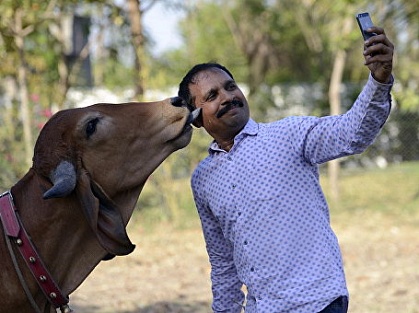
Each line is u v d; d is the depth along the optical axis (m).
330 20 23.38
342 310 3.37
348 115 3.24
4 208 3.29
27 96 12.25
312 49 24.66
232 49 24.72
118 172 3.26
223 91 3.58
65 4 13.42
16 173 12.02
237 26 26.56
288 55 26.52
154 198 12.73
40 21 13.16
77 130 3.21
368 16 3.09
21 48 12.65
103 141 3.23
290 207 3.41
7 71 14.07
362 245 10.39
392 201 14.38
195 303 7.63
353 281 8.37
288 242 3.39
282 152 3.45
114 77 15.41
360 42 14.74
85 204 3.19
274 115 19.75
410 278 8.40
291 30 25.36
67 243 3.29
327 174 18.36
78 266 3.33
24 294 3.27
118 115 3.28
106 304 7.63
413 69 17.42
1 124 12.39
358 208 13.68
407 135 19.25
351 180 17.30
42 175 3.21
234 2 26.53
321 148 3.37
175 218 12.31
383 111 3.14
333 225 12.02
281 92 19.88
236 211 3.50
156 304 7.59
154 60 14.09
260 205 3.43
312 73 24.91
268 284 3.40
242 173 3.50
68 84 14.60
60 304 3.28
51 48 14.67
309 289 3.34
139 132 3.29
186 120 3.34
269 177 3.44
